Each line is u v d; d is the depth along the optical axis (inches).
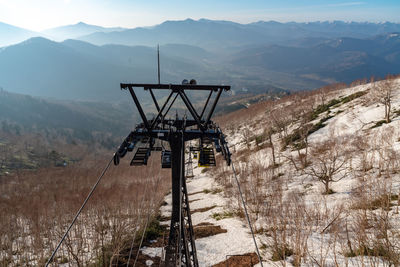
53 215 1811.0
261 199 1457.9
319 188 1488.7
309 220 1011.9
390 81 2438.5
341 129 2225.6
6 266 1170.6
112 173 4087.1
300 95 4680.1
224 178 2331.4
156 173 3518.7
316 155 1950.1
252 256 932.0
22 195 3002.0
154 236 1326.3
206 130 485.7
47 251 1268.5
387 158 1364.4
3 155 6033.5
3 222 1722.4
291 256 806.5
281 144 2615.7
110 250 1150.3
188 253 495.8
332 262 687.7
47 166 5595.5
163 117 519.5
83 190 2856.8
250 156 2719.0
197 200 2085.4
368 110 2333.9
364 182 1253.7
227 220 1397.6
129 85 459.5
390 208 890.1
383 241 664.4
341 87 4025.6
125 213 1622.8
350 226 858.8
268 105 5093.5
